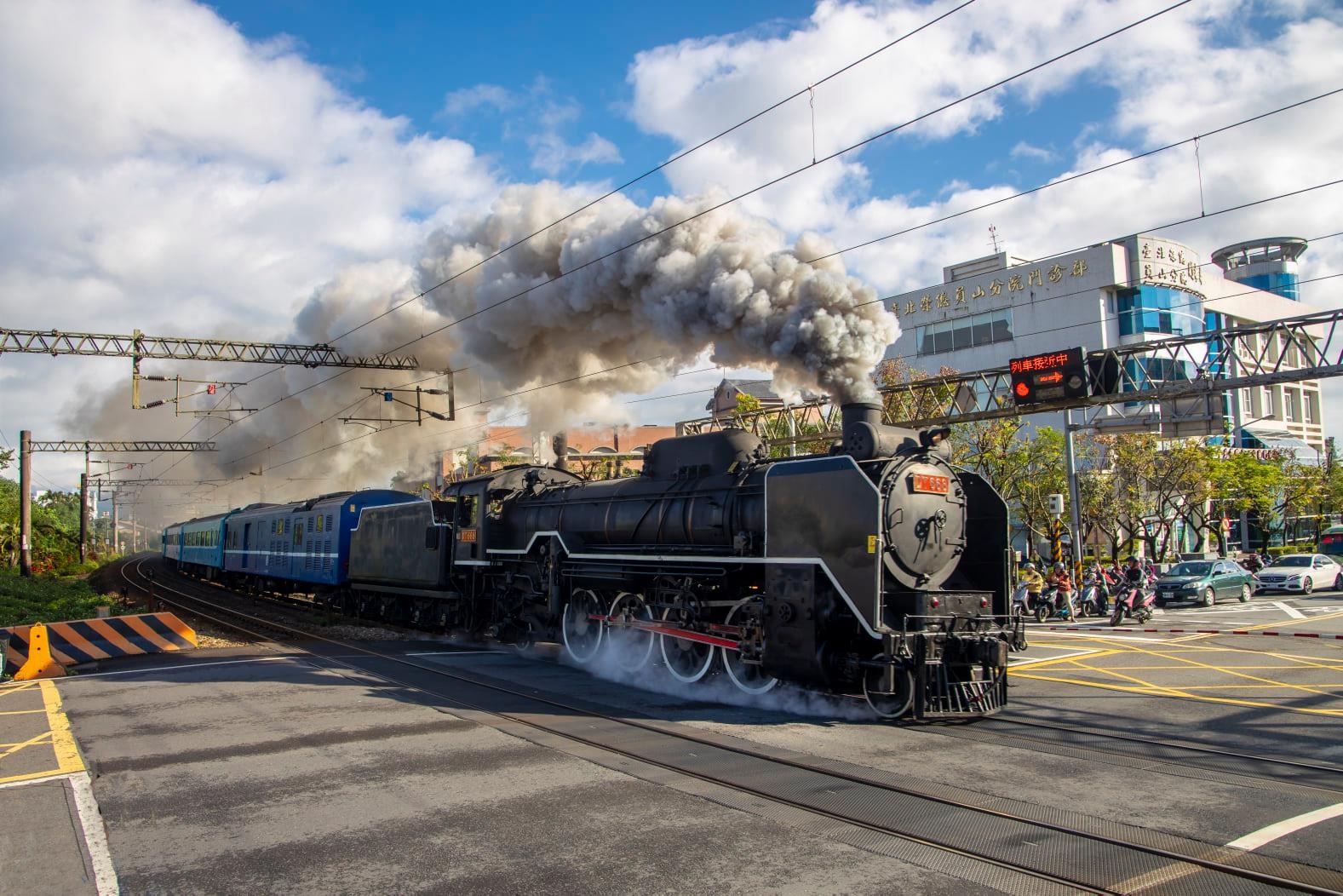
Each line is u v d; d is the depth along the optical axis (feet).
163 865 16.88
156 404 73.15
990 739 27.37
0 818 19.81
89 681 39.37
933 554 32.76
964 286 157.17
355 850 17.56
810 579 31.83
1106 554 130.62
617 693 35.91
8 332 62.39
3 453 148.15
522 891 15.48
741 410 84.79
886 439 33.63
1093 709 32.45
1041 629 64.18
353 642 54.60
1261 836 18.01
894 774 22.93
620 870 16.37
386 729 28.50
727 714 31.68
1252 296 178.40
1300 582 99.60
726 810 19.90
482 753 25.29
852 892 15.31
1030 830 18.45
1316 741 27.20
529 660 46.62
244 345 70.59
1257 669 42.34
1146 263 142.51
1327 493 144.46
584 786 21.88
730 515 36.91
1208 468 108.27
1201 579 83.56
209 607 82.43
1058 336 144.87
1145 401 58.44
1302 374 51.06
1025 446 99.96
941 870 16.26
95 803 20.80
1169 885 15.56
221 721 29.94
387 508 67.82
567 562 46.47
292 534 88.28
